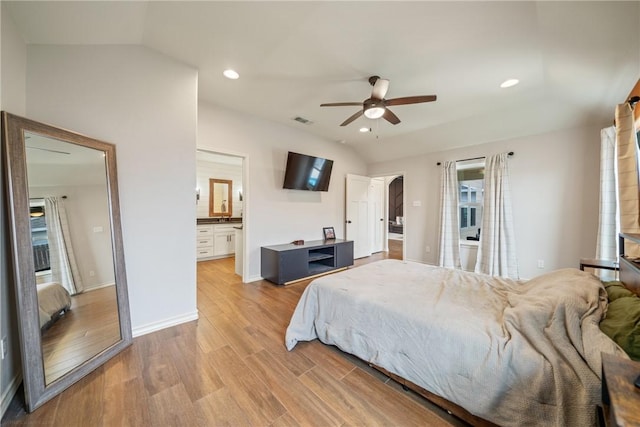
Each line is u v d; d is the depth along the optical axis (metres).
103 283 1.85
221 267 4.62
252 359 1.80
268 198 3.93
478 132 3.85
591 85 2.33
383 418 1.31
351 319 1.80
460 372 1.26
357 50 2.11
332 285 2.04
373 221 6.19
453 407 1.31
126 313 1.96
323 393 1.48
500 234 3.74
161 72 2.20
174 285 2.31
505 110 3.26
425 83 2.62
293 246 3.90
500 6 1.60
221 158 5.48
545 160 3.49
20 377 1.46
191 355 1.84
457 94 2.86
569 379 1.01
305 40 1.99
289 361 1.79
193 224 2.42
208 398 1.42
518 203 3.71
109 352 1.77
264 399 1.42
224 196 6.10
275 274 3.54
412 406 1.39
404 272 2.43
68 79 1.78
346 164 5.32
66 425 1.24
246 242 3.66
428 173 4.79
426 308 1.55
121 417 1.29
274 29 1.88
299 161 4.09
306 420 1.29
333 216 5.05
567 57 2.02
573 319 1.14
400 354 1.51
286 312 2.63
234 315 2.55
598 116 2.98
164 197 2.23
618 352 0.93
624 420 0.57
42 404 1.35
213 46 2.10
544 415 1.04
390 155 5.26
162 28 1.88
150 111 2.15
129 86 2.04
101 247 1.85
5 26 1.41
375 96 2.37
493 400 1.15
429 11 1.67
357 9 1.67
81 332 1.68
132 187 2.06
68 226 1.64
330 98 3.06
